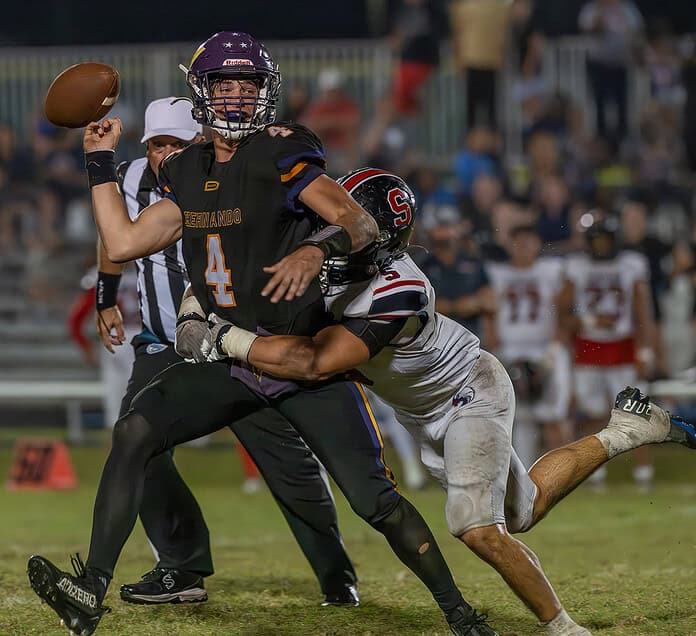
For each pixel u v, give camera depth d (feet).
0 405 153.79
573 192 151.64
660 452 130.31
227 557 74.59
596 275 108.37
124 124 163.22
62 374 158.30
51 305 165.89
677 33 178.19
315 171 42.65
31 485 112.78
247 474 110.22
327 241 40.06
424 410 47.67
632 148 159.53
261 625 49.96
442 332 46.78
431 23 163.43
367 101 165.78
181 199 44.42
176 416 44.62
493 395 46.80
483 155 154.30
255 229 43.11
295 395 45.47
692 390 118.83
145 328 56.70
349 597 54.13
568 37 171.42
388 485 45.55
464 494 44.47
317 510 53.57
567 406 110.42
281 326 44.32
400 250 45.70
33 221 169.48
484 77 160.45
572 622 44.42
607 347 108.88
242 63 43.55
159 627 49.34
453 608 45.52
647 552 74.54
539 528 86.99
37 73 170.09
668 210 155.12
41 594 40.40
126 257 44.86
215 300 44.62
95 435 143.23
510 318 111.75
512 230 113.29
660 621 49.90
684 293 134.21
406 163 159.84
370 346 43.60
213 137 45.01
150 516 54.08
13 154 170.60
